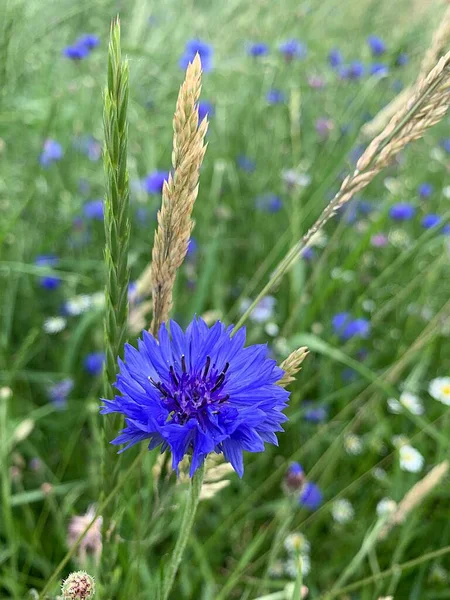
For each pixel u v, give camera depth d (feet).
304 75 1.54
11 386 0.78
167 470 0.37
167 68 1.30
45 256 0.96
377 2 1.67
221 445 0.32
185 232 0.35
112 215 0.32
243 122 1.37
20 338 0.91
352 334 0.91
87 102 1.25
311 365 0.91
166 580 0.34
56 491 0.65
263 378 0.33
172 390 0.33
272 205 1.15
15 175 1.04
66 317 0.97
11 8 0.89
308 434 0.83
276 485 0.78
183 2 1.50
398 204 1.20
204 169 1.18
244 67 1.40
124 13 1.35
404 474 0.78
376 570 0.60
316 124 1.33
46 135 0.92
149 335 0.34
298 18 1.46
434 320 0.71
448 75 0.35
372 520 0.76
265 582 0.54
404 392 0.86
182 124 0.32
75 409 0.81
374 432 0.81
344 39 1.71
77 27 1.31
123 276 0.34
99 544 0.47
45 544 0.68
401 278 1.11
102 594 0.40
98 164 1.24
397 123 0.37
